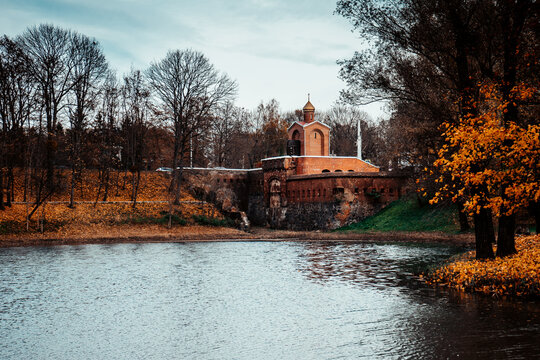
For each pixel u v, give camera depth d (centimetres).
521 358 1239
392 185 6097
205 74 6294
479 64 2119
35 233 4912
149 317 1812
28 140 5369
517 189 1784
